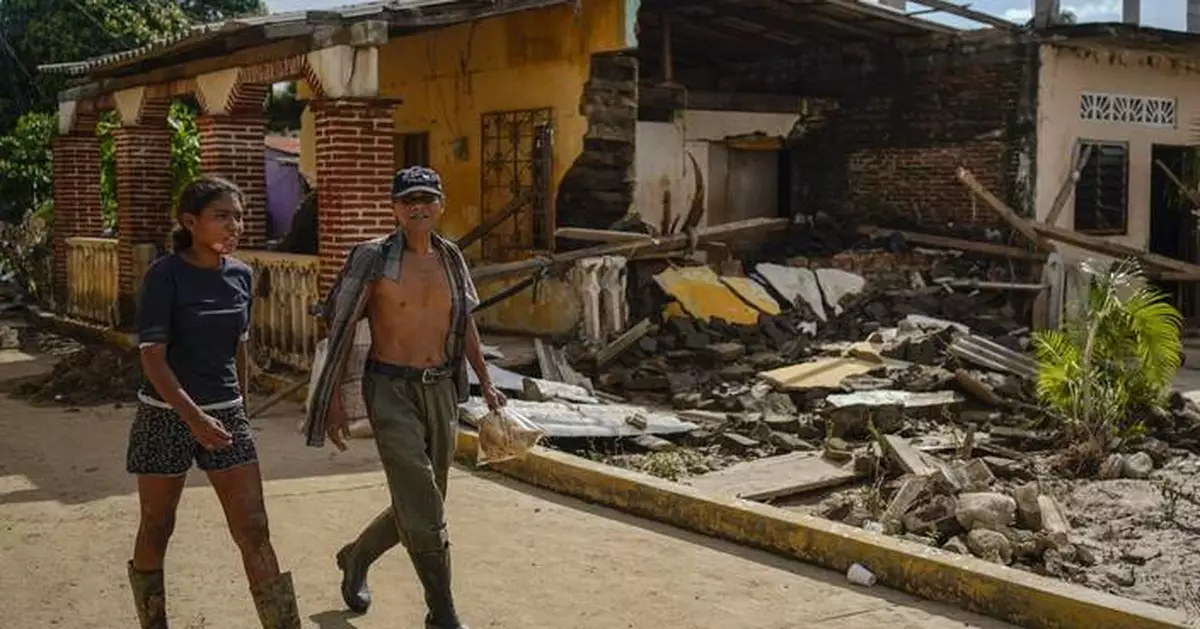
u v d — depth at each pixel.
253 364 12.96
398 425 5.18
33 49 28.45
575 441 10.23
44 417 11.13
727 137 17.70
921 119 17.86
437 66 16.89
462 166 16.58
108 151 22.25
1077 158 17.22
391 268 5.25
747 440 10.37
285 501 7.90
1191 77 18.67
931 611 5.87
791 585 6.27
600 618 5.73
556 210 14.98
